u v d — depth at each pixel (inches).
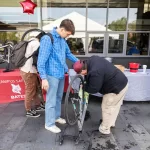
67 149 86.8
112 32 223.6
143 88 128.4
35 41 104.5
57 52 89.7
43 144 90.1
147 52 227.0
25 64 104.5
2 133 99.2
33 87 110.8
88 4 218.8
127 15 222.2
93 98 148.8
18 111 125.2
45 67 89.9
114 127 106.7
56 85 93.3
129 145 90.6
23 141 92.4
